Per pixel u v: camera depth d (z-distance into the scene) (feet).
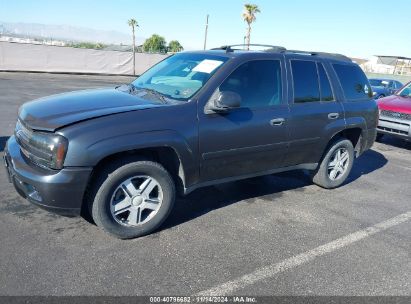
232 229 12.84
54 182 10.03
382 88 58.95
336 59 17.11
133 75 94.43
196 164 12.26
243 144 13.17
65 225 12.13
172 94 12.71
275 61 14.40
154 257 10.77
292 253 11.56
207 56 14.14
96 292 9.10
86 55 86.02
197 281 9.83
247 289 9.67
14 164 11.04
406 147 29.37
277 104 14.16
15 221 12.16
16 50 75.36
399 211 15.61
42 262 10.08
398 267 11.23
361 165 22.86
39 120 10.66
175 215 13.61
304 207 15.26
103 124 10.41
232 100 11.80
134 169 11.10
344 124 16.63
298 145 15.06
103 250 10.90
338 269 10.87
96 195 10.81
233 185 17.06
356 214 14.97
